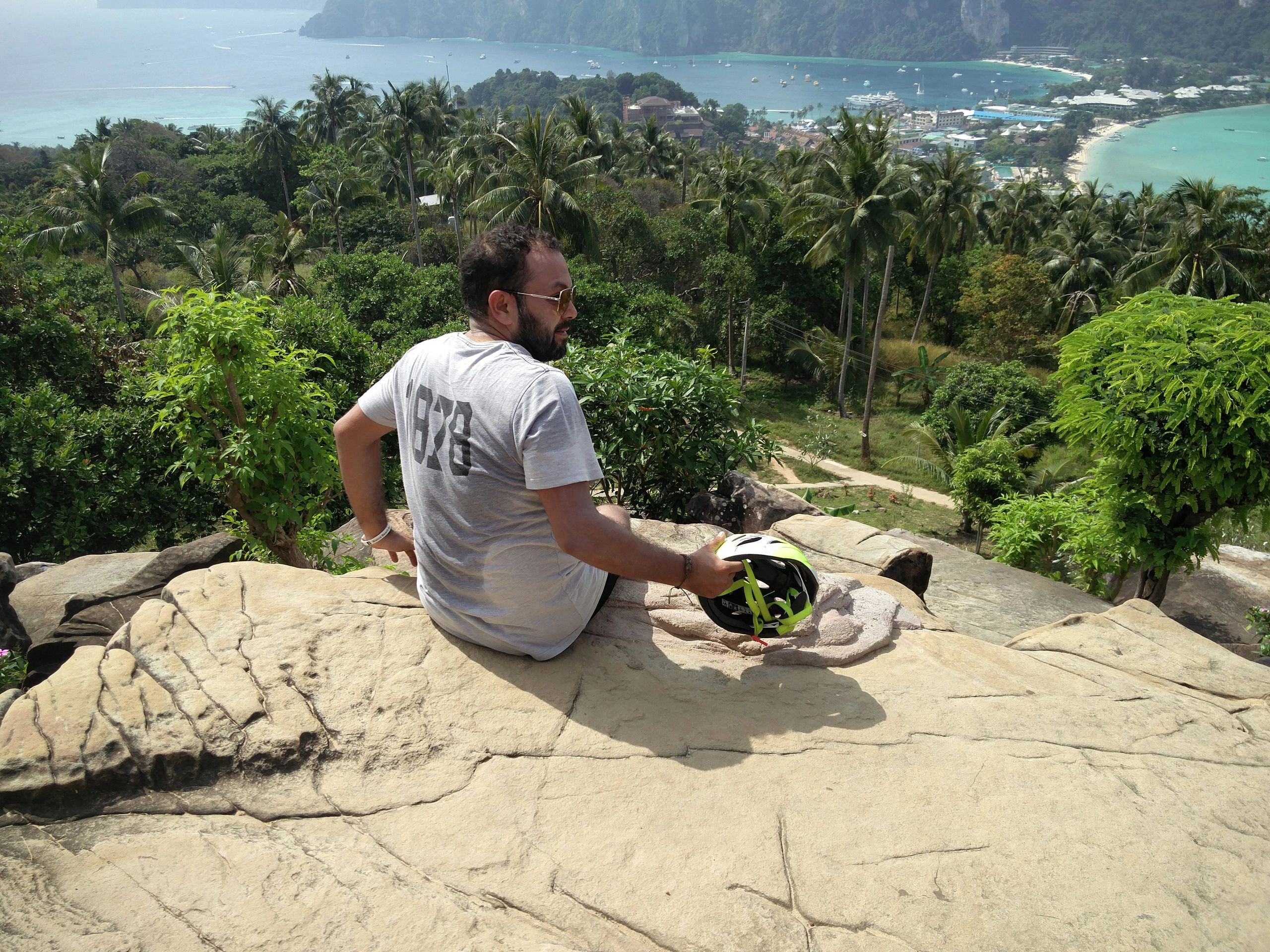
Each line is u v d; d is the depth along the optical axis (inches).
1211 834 82.0
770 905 72.6
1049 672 108.5
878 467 1312.7
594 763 86.0
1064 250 1815.9
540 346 90.7
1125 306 378.0
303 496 252.8
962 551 292.8
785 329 1669.5
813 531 221.6
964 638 116.5
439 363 89.2
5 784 79.7
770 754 89.0
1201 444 335.3
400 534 109.6
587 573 96.9
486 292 88.0
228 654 95.7
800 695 98.9
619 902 72.2
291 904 70.1
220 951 65.8
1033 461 1090.7
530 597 92.3
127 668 93.2
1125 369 352.8
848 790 84.8
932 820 82.0
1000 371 1254.3
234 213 2140.7
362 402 100.7
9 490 523.2
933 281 1918.1
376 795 81.8
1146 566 413.7
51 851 75.5
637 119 6220.5
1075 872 77.0
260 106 2474.2
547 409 81.7
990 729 95.3
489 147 1715.1
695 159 2409.0
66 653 203.8
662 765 86.2
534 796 82.0
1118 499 396.8
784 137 7239.2
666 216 1766.7
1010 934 70.7
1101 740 94.6
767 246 1755.7
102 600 223.5
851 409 1567.4
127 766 82.2
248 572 111.6
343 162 2319.1
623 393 274.4
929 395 1552.7
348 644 98.7
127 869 73.5
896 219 1317.7
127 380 628.7
